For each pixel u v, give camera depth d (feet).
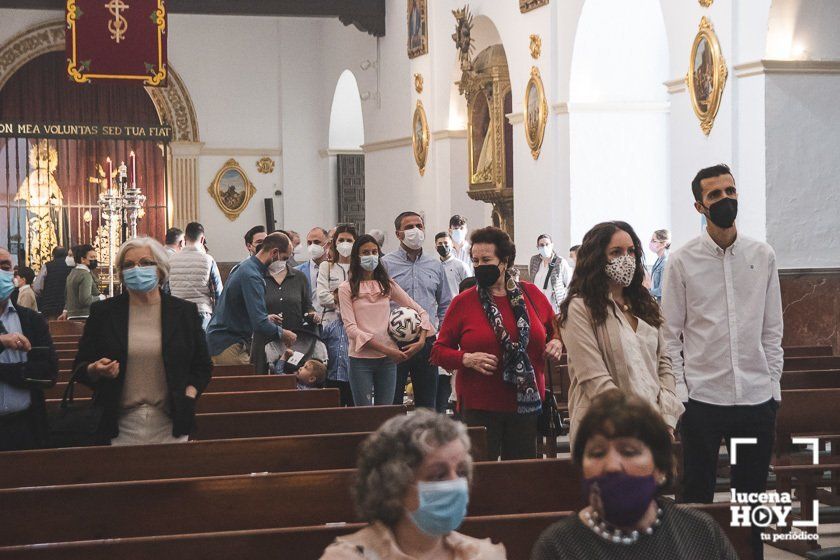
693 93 45.11
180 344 21.77
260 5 80.48
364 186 95.55
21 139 97.45
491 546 11.34
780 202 41.88
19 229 95.86
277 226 100.58
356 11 81.41
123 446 20.56
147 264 21.40
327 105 98.68
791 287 42.06
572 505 18.65
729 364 20.29
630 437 10.59
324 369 35.27
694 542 11.05
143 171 98.99
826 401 26.96
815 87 41.91
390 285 32.14
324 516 17.57
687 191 46.01
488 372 23.26
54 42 96.22
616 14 55.83
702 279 20.43
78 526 16.85
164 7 68.18
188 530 17.16
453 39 67.87
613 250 19.25
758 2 41.63
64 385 31.68
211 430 25.46
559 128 57.72
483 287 23.84
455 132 71.72
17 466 20.08
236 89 99.86
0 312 23.77
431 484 10.51
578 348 19.15
